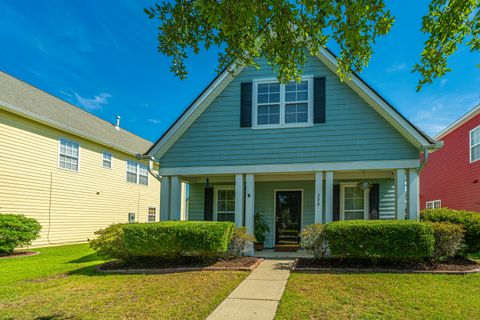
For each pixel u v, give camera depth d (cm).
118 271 701
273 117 923
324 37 396
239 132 932
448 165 1661
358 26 347
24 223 1031
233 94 951
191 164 947
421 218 958
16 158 1131
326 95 891
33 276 683
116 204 1688
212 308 452
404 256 664
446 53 428
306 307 445
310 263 732
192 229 718
